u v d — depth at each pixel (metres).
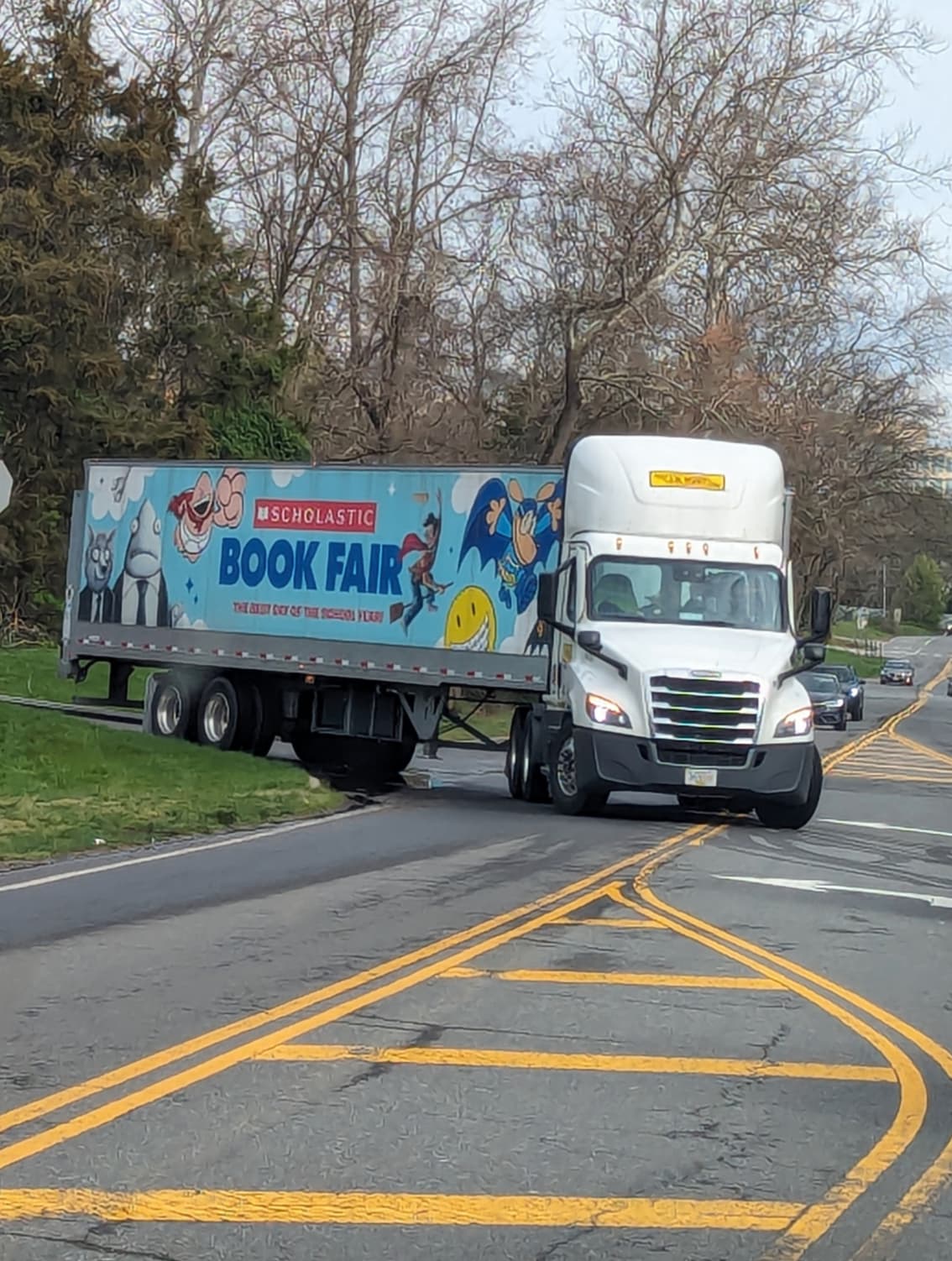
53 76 39.91
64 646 27.06
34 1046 7.75
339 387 43.47
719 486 19.52
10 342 37.44
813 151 35.50
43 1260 5.10
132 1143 6.30
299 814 18.72
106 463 26.50
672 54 35.66
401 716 23.30
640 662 18.08
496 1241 5.39
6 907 11.78
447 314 40.97
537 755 20.61
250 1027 8.20
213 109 43.06
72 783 19.58
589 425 39.66
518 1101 7.04
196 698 25.38
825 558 64.50
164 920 11.27
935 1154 6.42
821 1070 7.68
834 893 13.47
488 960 10.05
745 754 17.94
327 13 40.38
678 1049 8.01
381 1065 7.56
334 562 23.09
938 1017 8.89
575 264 37.38
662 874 14.13
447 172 41.06
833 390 44.34
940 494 57.41
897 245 36.16
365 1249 5.29
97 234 40.12
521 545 20.88
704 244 35.53
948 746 42.56
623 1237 5.44
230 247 43.16
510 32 40.88
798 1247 5.39
